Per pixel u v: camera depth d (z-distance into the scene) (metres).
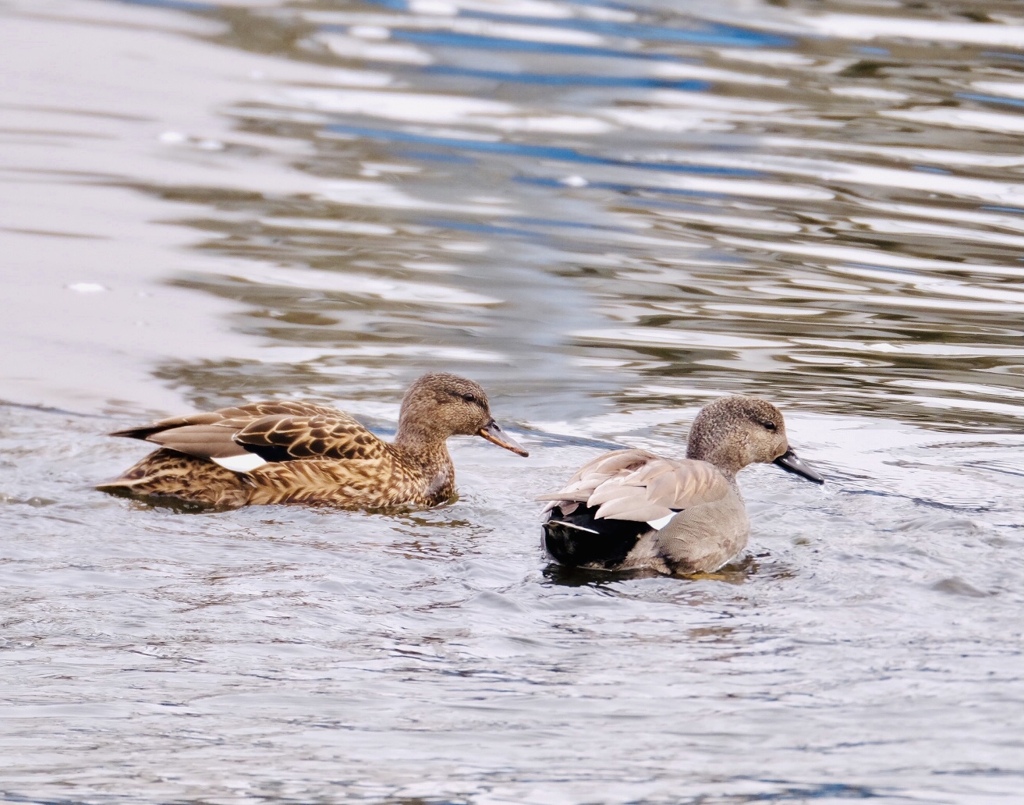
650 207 22.27
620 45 31.50
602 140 25.62
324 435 13.13
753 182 23.47
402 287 18.70
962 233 21.23
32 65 28.78
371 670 8.81
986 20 32.94
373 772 7.41
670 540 11.00
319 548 11.32
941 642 9.43
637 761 7.56
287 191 22.58
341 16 33.78
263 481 12.80
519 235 20.94
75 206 21.34
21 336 16.58
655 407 15.35
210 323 17.30
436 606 10.04
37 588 10.04
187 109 26.77
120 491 12.56
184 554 10.98
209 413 13.12
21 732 7.84
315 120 26.52
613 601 10.25
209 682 8.58
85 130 25.16
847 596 10.41
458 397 13.53
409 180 23.39
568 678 8.74
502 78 29.33
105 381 15.52
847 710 8.28
